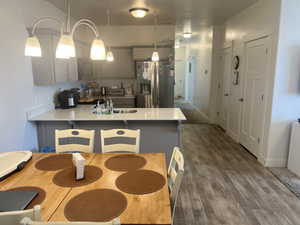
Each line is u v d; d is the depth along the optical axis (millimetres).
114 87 5742
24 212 1003
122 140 3303
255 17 3730
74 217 1169
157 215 1188
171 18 4871
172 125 3262
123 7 3939
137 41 5586
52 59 3100
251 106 3957
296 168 3127
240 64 4426
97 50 1819
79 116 3201
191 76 9898
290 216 2268
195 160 3688
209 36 6328
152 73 5254
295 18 2990
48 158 1988
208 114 6633
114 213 1200
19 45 2781
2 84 2473
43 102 3496
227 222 2186
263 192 2699
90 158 1989
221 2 3697
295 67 3107
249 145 4062
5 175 1609
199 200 2551
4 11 2486
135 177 1616
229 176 3111
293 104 3205
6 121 2553
